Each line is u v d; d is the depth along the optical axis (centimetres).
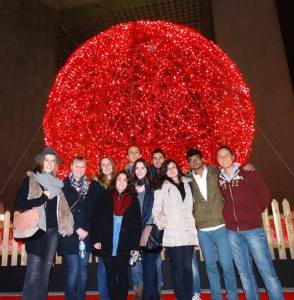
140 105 689
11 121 1112
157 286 332
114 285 310
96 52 673
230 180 325
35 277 297
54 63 1296
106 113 717
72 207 332
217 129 721
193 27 1452
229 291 320
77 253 323
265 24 1030
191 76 675
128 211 324
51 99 762
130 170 414
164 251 471
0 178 1045
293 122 925
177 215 325
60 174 763
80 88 736
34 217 297
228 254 322
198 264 467
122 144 723
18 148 1111
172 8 1338
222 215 327
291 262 465
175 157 706
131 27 628
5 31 1166
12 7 1205
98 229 319
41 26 1287
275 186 926
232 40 1105
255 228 307
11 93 1134
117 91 695
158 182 342
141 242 322
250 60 1045
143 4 1313
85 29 1448
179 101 694
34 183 305
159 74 665
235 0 1116
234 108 734
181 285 310
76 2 1307
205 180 342
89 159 732
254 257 306
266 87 995
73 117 752
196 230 334
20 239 294
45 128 790
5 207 1034
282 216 499
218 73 706
